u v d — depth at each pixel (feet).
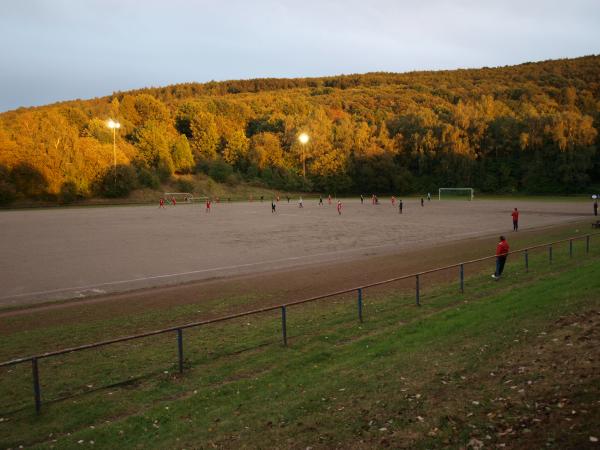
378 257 83.82
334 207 240.94
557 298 43.01
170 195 325.42
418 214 186.70
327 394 26.58
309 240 108.47
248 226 142.72
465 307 46.65
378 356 33.24
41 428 25.30
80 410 27.43
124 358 36.29
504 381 25.46
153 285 64.39
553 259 73.97
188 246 100.42
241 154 405.39
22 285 64.80
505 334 34.01
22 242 108.58
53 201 285.02
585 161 346.95
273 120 441.68
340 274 69.00
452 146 385.70
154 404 28.09
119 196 310.45
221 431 23.18
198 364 34.76
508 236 110.52
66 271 74.38
